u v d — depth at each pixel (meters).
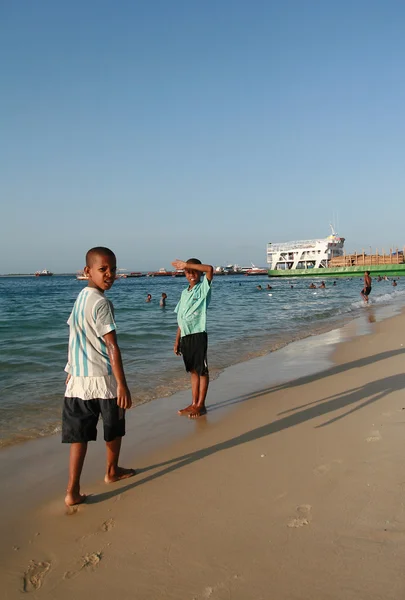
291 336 12.06
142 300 35.03
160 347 10.40
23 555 2.64
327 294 37.34
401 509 2.88
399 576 2.27
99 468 3.90
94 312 3.27
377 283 60.50
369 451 3.85
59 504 3.25
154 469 3.80
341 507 2.96
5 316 19.64
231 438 4.45
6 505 3.25
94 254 3.35
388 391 5.80
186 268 5.57
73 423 3.24
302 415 5.06
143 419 5.19
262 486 3.34
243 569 2.41
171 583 2.34
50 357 9.17
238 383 6.82
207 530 2.80
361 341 10.54
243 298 33.44
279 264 87.44
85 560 2.57
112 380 3.36
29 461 4.07
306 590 2.22
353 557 2.44
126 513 3.08
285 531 2.73
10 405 5.77
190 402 5.89
